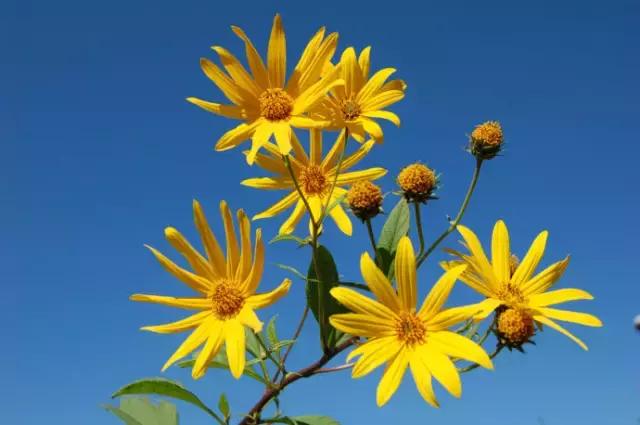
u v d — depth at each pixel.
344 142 0.63
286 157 0.60
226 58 0.61
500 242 0.63
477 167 0.64
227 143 0.60
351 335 0.60
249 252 0.60
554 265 0.62
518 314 0.59
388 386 0.55
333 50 0.62
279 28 0.62
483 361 0.55
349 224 0.63
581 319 0.59
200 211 0.61
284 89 0.62
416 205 0.62
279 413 0.62
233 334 0.58
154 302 0.60
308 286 0.62
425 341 0.57
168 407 0.68
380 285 0.57
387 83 0.65
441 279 0.57
